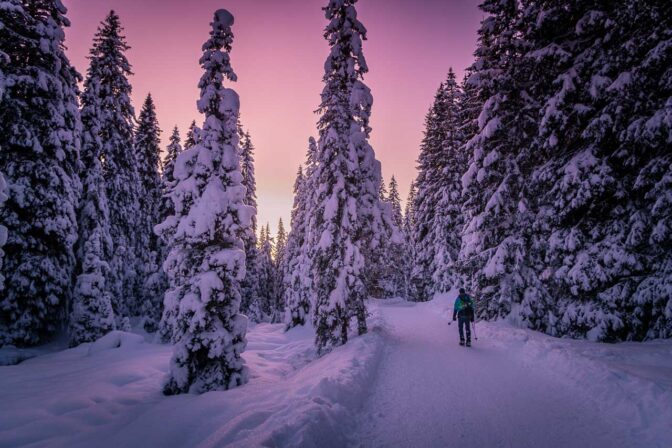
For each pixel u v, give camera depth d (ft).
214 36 35.37
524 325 41.45
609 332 33.17
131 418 23.27
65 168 59.67
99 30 77.56
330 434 15.19
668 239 30.48
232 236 33.68
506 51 46.62
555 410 18.44
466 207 53.36
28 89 54.80
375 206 47.93
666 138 29.43
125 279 82.07
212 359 31.81
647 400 17.04
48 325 57.41
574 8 37.91
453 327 50.34
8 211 51.78
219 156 33.47
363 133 46.29
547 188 41.65
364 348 32.40
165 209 88.17
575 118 37.73
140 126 97.81
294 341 65.51
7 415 24.27
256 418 17.28
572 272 35.55
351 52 47.16
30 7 58.49
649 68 29.99
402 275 139.95
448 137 85.92
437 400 20.39
